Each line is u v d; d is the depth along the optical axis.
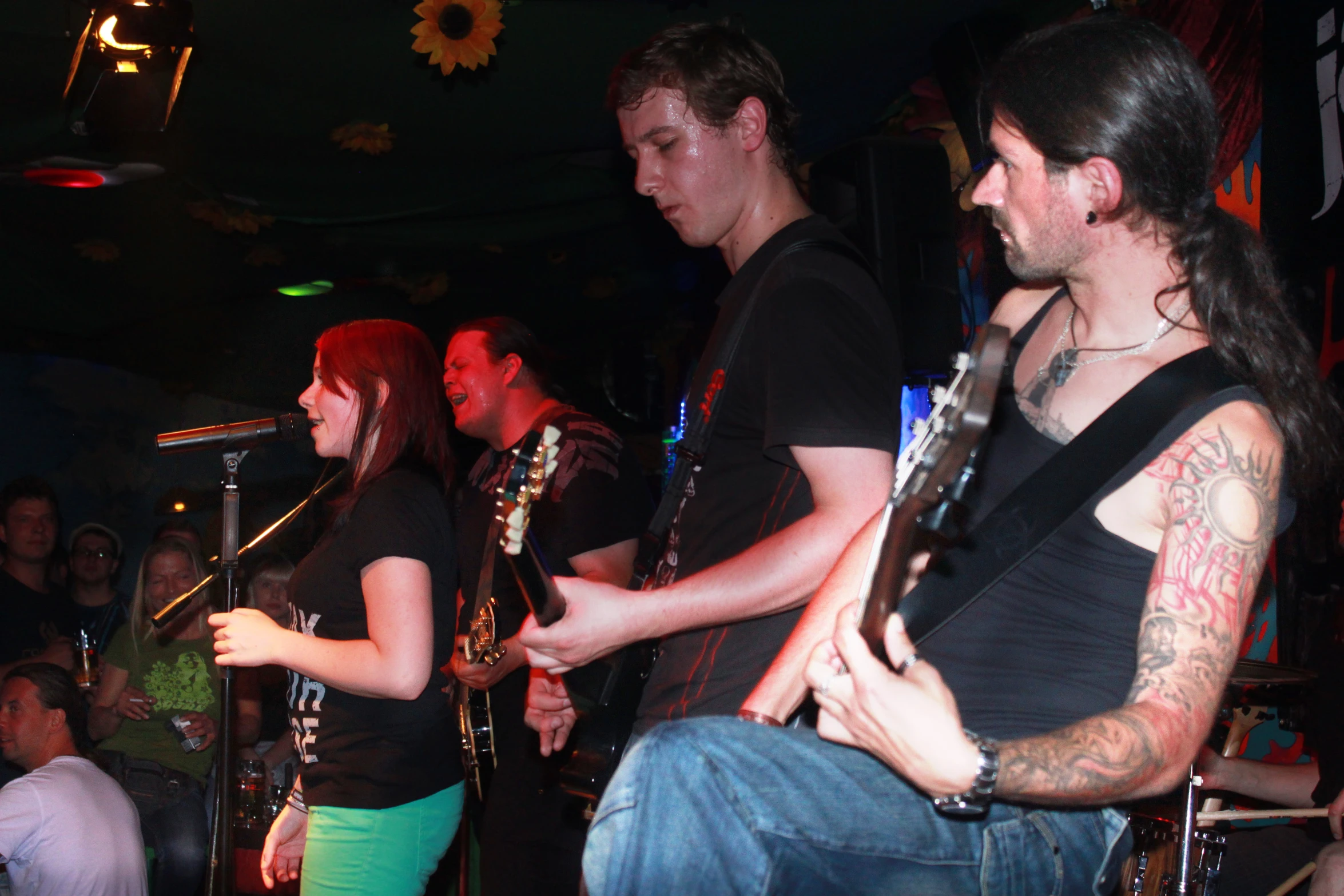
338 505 2.54
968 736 0.98
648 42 1.90
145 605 4.75
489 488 3.04
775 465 1.72
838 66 3.77
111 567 6.06
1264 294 1.17
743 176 1.86
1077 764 0.98
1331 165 2.95
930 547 1.29
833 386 1.60
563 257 5.88
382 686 2.29
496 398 3.21
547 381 3.33
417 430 2.55
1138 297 1.22
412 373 2.56
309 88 3.85
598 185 4.91
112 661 4.68
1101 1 1.72
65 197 4.83
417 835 2.38
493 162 4.30
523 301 6.44
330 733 2.38
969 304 3.91
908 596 1.21
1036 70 1.20
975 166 3.54
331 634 2.40
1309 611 3.08
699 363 1.88
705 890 1.04
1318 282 3.04
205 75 3.77
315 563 2.46
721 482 1.77
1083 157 1.17
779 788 1.06
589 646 1.49
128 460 7.61
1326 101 2.97
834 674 1.04
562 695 2.28
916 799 1.09
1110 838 1.17
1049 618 1.18
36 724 3.65
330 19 3.54
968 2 3.46
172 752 4.57
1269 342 1.16
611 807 1.08
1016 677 1.17
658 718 1.75
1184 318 1.20
